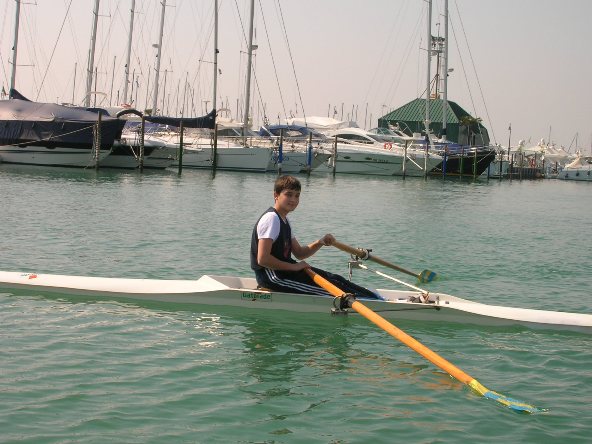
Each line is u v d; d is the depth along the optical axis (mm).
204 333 7977
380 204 28016
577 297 11039
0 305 8750
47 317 8305
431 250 15609
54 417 5469
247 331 8109
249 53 47938
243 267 12367
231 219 19891
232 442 5180
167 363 6898
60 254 12898
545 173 88625
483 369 7090
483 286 11711
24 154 40250
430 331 8391
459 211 26609
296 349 7543
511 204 32938
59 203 22031
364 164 50125
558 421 5758
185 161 47125
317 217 22109
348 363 7145
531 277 12711
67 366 6641
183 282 9258
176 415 5633
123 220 18422
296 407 5906
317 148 48906
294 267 8398
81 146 39969
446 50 55125
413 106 79750
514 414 5883
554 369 7133
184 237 15758
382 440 5305
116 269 11766
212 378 6539
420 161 50344
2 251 12930
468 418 5773
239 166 47188
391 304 8594
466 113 82312
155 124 50062
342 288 8680
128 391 6094
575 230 21859
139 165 41688
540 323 8555
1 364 6594
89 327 7984
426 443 5273
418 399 6180
